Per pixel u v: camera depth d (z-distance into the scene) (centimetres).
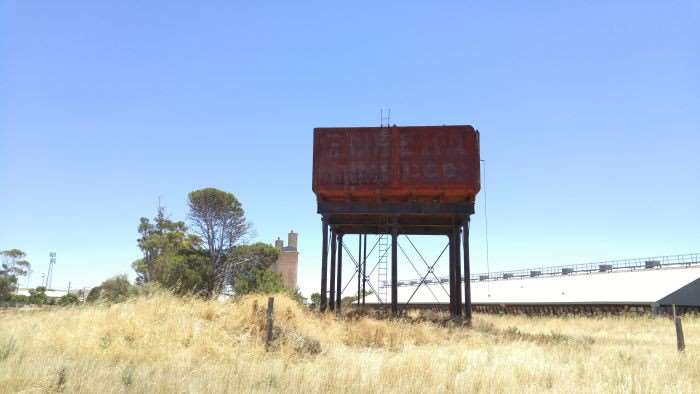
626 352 1775
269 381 1029
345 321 2536
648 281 4956
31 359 1155
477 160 3253
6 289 7381
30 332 1495
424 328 2338
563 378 1220
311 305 3697
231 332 1683
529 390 1058
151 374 1058
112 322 1568
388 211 3338
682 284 4450
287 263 8044
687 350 1831
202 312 1823
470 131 3281
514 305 5894
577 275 6431
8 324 1636
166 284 4562
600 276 5900
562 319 4306
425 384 1068
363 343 1955
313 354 1572
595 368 1359
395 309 3203
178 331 1568
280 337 1642
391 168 3278
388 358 1486
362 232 3947
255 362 1294
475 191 3225
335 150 3362
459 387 1057
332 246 3659
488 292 6825
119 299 1998
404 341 2020
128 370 1048
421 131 3312
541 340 2306
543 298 5597
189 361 1284
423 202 3328
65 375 971
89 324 1558
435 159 3262
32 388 910
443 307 6156
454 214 3306
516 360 1570
